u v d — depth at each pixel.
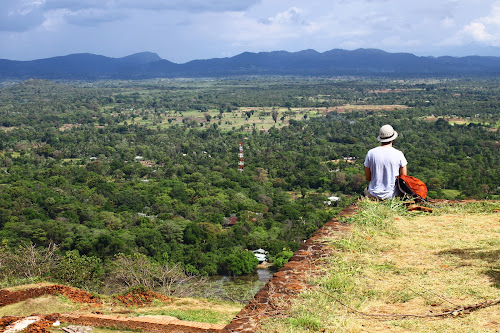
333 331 4.18
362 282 5.06
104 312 9.98
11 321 8.64
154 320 8.16
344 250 5.93
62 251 40.09
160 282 18.50
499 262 5.20
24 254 18.73
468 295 4.58
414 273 5.16
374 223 6.79
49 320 8.54
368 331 4.14
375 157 7.68
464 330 3.96
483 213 7.14
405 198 7.59
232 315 10.55
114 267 21.08
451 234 6.24
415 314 4.34
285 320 4.41
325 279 5.12
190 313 10.41
